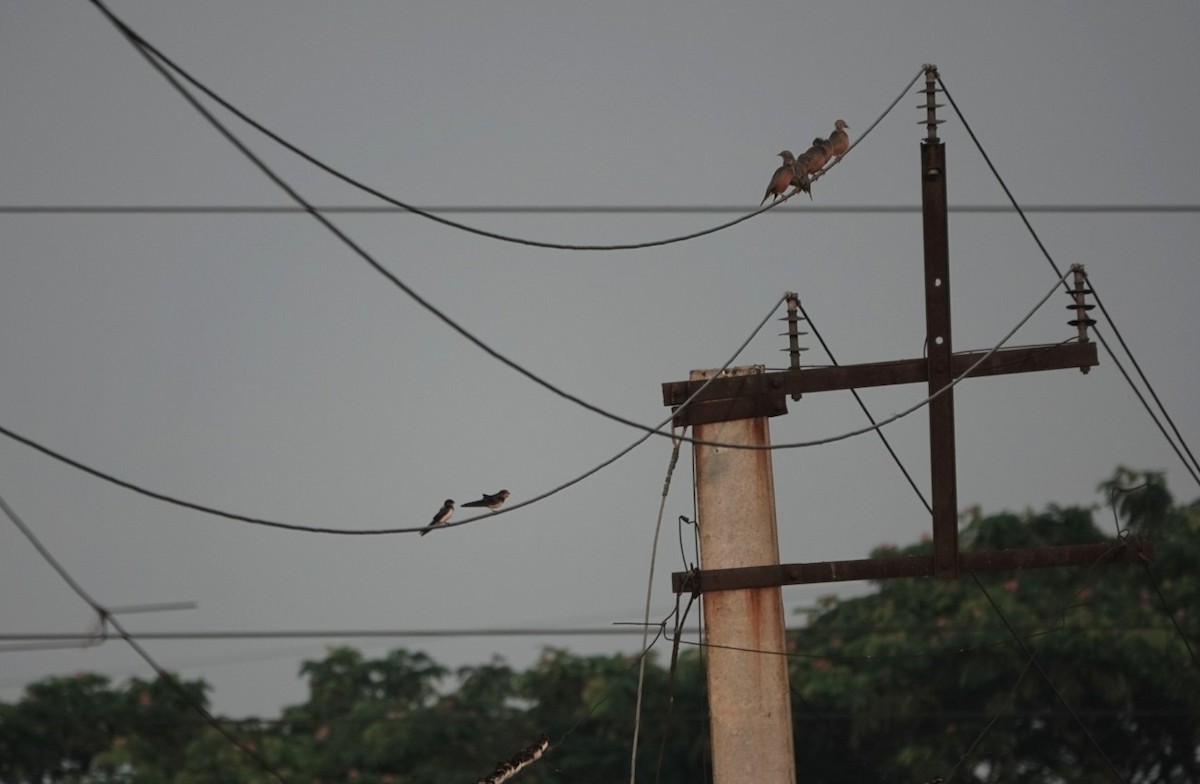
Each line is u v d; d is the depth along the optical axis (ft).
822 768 511.81
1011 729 500.74
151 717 581.94
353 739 572.92
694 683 530.27
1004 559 219.00
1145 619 506.89
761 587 219.41
